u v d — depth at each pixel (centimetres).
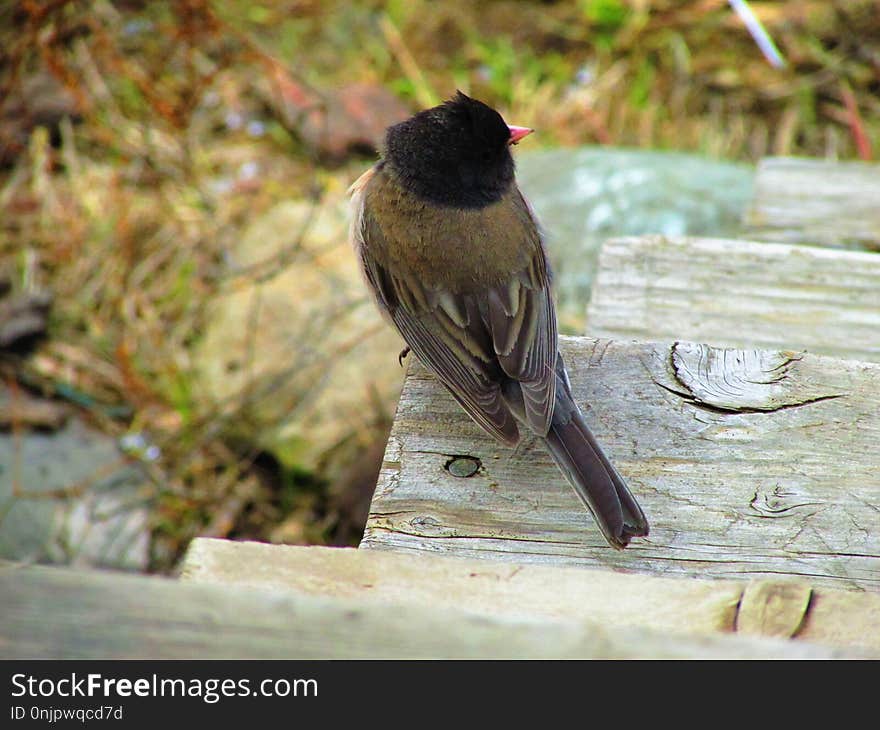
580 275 1082
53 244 1221
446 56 1416
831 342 704
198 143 1316
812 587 460
